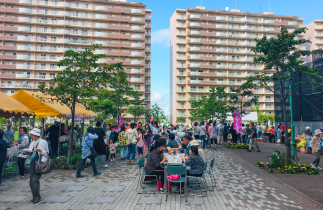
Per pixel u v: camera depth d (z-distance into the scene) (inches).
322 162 474.6
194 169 268.1
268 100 2810.0
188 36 2829.7
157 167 265.0
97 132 396.5
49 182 305.1
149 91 2709.2
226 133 877.2
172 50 3014.3
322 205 224.1
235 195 253.6
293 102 909.8
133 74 2583.7
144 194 255.4
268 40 426.9
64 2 2464.3
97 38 2549.2
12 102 399.2
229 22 2893.7
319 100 812.6
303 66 407.5
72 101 430.9
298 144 647.1
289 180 323.9
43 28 2400.3
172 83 2984.7
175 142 405.1
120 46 2551.7
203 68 2824.8
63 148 614.2
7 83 2269.9
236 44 2883.9
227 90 2829.7
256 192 265.6
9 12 2324.1
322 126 793.6
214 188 281.7
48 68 2386.8
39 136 237.6
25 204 223.1
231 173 367.6
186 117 2783.0
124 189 273.9
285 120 426.9
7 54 2313.0
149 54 2770.7
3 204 222.8
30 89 2309.3
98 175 346.0
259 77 446.6
